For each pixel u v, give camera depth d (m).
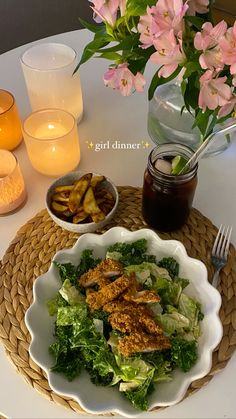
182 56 0.40
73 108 0.66
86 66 0.75
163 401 0.41
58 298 0.48
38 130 0.62
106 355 0.43
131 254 0.51
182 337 0.45
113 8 0.42
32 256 0.54
